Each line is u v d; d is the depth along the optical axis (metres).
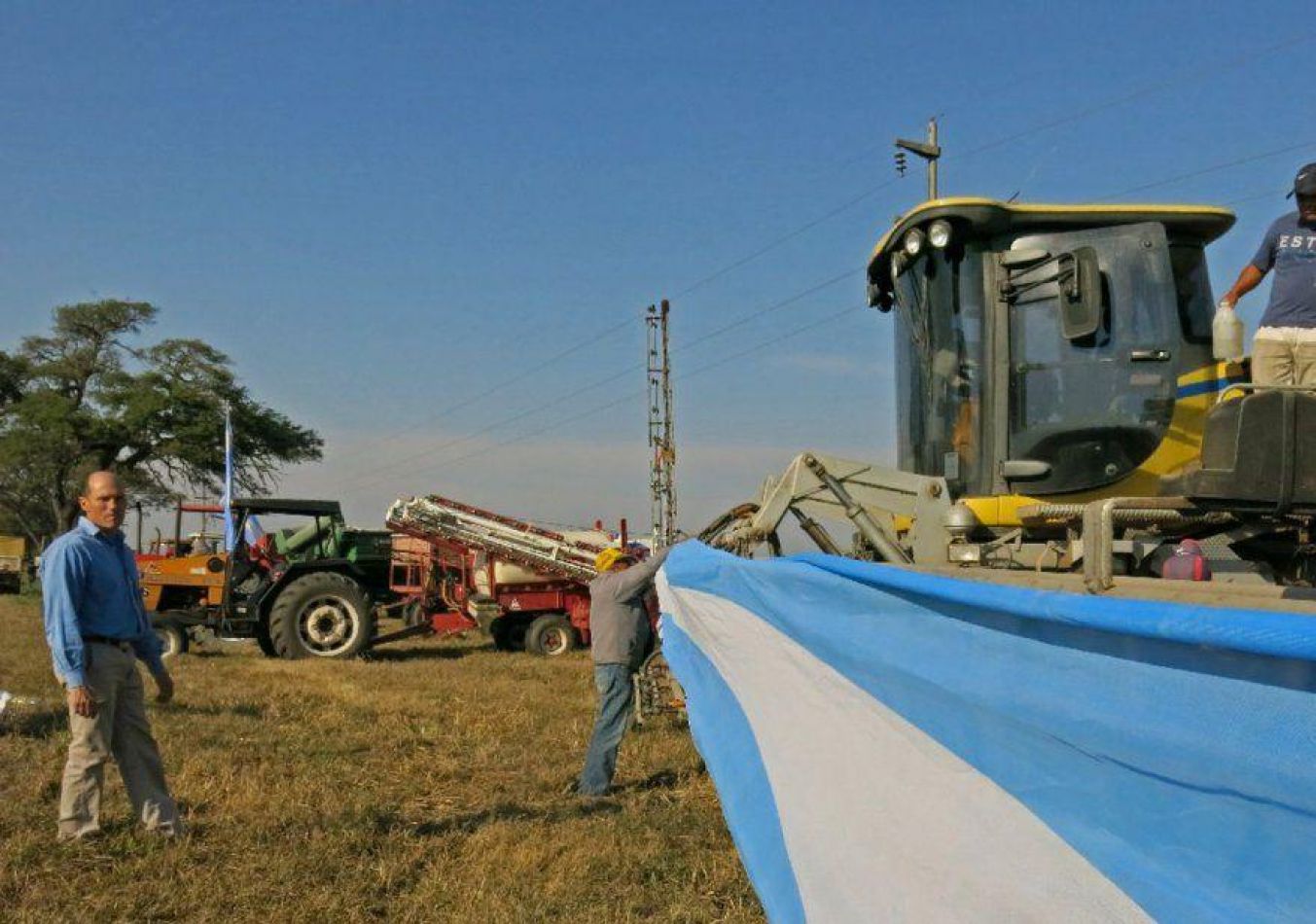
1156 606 1.59
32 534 63.03
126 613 5.97
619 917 4.86
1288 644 1.33
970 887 2.29
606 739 7.32
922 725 2.59
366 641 17.58
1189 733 1.57
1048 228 7.07
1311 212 4.71
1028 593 1.97
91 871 5.43
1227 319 4.98
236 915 4.91
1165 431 6.81
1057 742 1.95
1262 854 1.46
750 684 4.75
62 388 59.62
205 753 8.01
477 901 5.09
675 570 7.04
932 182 7.87
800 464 6.80
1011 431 7.04
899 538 7.41
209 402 56.81
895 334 8.20
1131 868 1.73
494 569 18.98
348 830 6.11
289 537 21.48
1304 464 3.38
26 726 9.13
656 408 32.38
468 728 9.68
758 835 4.09
